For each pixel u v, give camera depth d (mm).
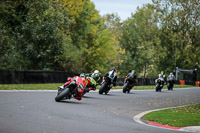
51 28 67938
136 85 76062
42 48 69688
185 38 121250
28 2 70125
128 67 144125
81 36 102875
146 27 134250
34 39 67250
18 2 73250
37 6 68812
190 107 29703
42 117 16875
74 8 92500
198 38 115812
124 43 148875
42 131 13305
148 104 30781
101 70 111875
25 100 24375
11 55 68188
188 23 113625
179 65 126750
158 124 18891
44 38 67125
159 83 53938
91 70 107812
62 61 76188
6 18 73562
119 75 145250
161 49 126062
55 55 69938
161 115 22281
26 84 49406
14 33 71688
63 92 24672
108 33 112188
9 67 68188
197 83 103625
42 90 37750
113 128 15555
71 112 19812
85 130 14336
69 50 77938
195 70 107188
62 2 74875
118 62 133000
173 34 121875
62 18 69688
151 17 131625
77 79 25891
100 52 107562
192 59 125500
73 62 77750
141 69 145375
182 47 122812
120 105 27969
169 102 34438
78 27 100938
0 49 68562
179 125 18406
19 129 13328
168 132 15930
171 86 61812
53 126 14641
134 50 147625
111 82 38469
